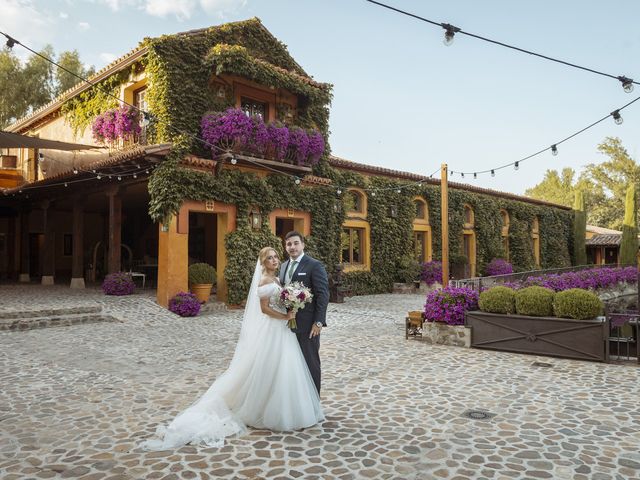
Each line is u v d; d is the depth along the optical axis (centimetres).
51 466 361
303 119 1666
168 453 385
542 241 2997
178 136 1273
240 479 339
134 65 1416
